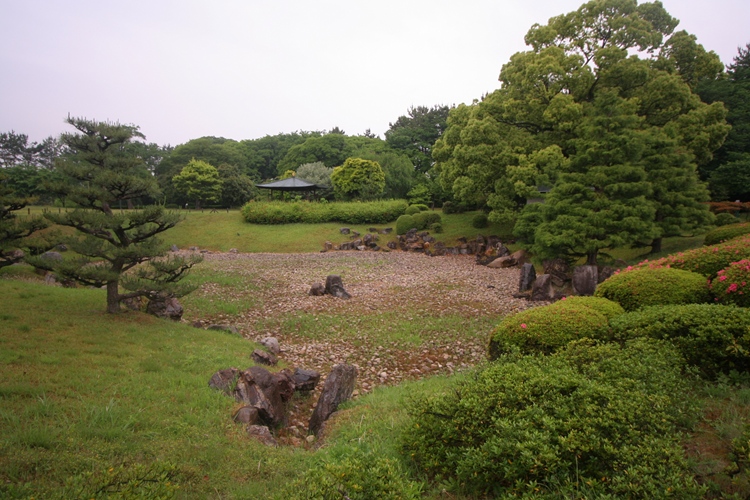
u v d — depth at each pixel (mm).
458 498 3375
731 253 8414
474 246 28641
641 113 23203
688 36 23672
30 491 3309
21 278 15492
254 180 68125
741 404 4293
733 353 4973
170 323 10531
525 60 24578
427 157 55219
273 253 30219
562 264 18484
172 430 4992
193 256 10555
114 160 10047
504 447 3287
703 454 3455
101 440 4465
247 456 4559
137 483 3168
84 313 9961
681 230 18516
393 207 38312
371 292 16734
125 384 6281
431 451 3799
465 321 12922
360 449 4137
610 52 21859
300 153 61375
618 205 17312
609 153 17750
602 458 3178
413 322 12898
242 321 13109
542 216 19312
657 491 2713
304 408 7363
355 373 7285
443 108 55875
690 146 21969
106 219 9531
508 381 4211
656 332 5707
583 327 6406
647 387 4148
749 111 27359
